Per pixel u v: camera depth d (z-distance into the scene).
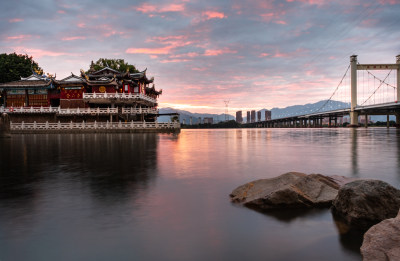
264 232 6.10
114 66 103.88
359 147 27.02
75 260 4.93
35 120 73.38
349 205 6.83
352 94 141.62
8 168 14.05
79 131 66.25
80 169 13.76
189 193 9.10
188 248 5.35
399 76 143.50
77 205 7.82
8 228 6.26
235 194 8.75
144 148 25.89
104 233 5.99
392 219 5.12
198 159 17.72
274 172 12.91
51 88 74.38
